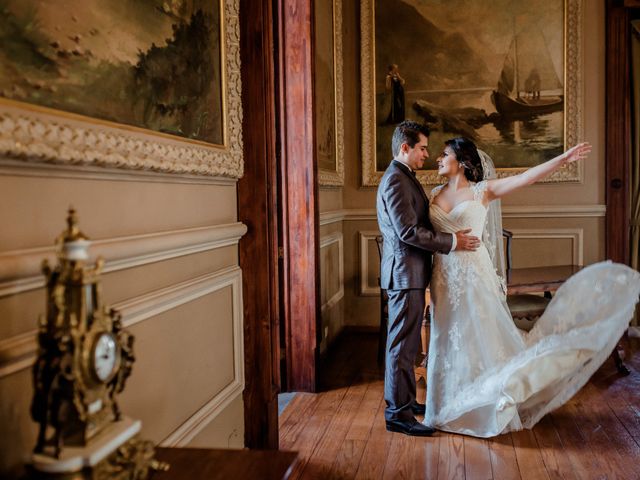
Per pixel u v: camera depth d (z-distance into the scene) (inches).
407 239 128.0
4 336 53.6
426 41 228.4
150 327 79.2
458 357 135.6
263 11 114.7
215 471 54.9
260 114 112.3
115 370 48.9
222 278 102.6
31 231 57.0
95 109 65.5
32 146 53.4
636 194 227.1
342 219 238.1
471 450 126.3
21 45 54.5
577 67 219.5
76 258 46.2
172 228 86.0
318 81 187.9
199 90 92.3
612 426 138.0
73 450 45.3
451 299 136.4
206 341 97.7
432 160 231.8
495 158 227.3
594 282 139.9
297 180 167.8
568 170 223.1
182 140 85.6
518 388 128.6
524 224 229.3
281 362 171.5
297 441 133.0
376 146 234.5
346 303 241.9
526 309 170.6
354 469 118.4
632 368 183.8
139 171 74.3
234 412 110.3
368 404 157.5
